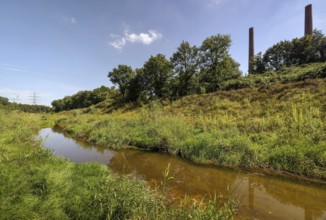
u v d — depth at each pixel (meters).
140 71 39.66
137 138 12.27
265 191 6.27
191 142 9.99
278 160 7.80
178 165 8.77
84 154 10.65
